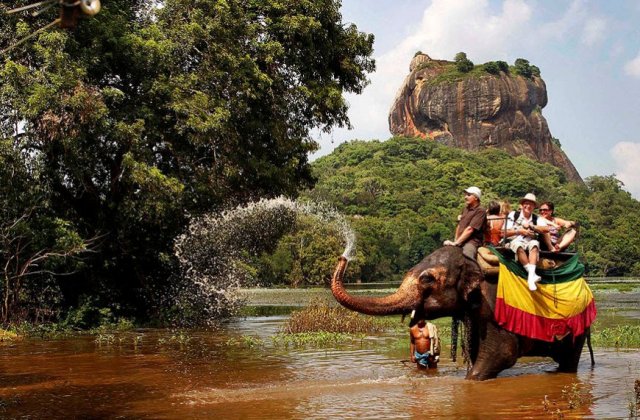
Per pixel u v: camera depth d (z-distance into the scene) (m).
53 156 18.22
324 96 23.00
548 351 9.91
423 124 198.50
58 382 9.87
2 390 9.24
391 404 7.83
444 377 9.70
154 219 19.30
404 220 99.00
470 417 7.09
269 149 22.78
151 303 21.44
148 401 8.34
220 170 20.41
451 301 9.23
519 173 142.88
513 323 9.36
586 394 8.15
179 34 19.69
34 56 17.70
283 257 56.44
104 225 20.05
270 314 24.64
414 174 134.75
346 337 15.30
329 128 24.23
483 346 9.44
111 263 20.73
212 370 10.80
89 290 20.23
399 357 11.95
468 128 190.00
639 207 130.50
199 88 20.20
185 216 21.06
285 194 22.72
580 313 9.82
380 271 82.69
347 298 8.86
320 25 22.42
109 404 8.20
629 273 108.88
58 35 16.81
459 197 121.69
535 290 9.45
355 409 7.59
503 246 9.75
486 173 144.00
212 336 16.50
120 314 20.89
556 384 8.91
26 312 18.38
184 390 9.05
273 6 22.12
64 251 17.80
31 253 18.19
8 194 17.27
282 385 9.27
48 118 16.88
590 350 10.48
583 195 137.75
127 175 18.62
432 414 7.27
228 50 20.22
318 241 57.09
